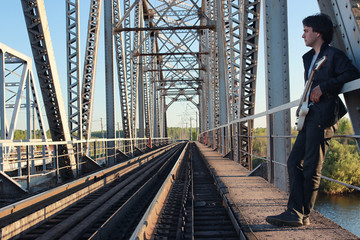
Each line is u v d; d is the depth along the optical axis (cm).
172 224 423
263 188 531
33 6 728
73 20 1080
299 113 282
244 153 952
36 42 766
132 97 2352
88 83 1277
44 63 790
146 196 721
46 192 612
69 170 920
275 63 546
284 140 516
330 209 1617
